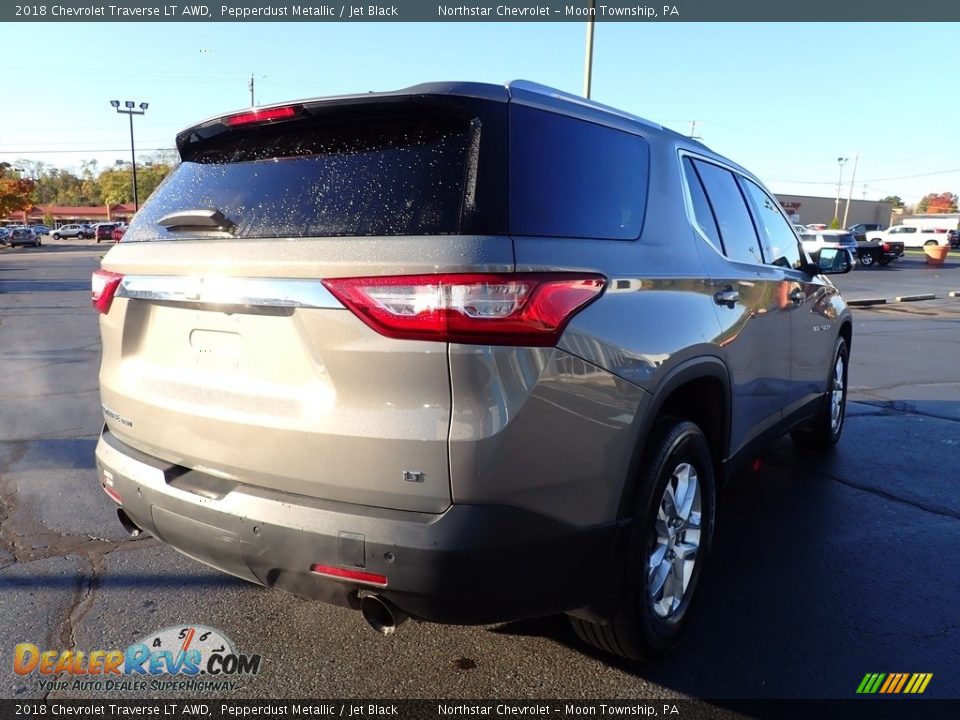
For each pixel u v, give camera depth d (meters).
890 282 25.16
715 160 3.55
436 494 1.99
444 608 2.05
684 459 2.74
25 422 6.07
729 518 4.07
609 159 2.66
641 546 2.46
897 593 3.24
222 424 2.30
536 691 2.56
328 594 2.15
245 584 3.31
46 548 3.68
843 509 4.21
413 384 1.99
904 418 6.31
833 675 2.65
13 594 3.22
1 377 8.01
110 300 2.75
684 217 3.03
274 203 2.37
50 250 51.69
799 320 4.13
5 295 18.17
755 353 3.47
